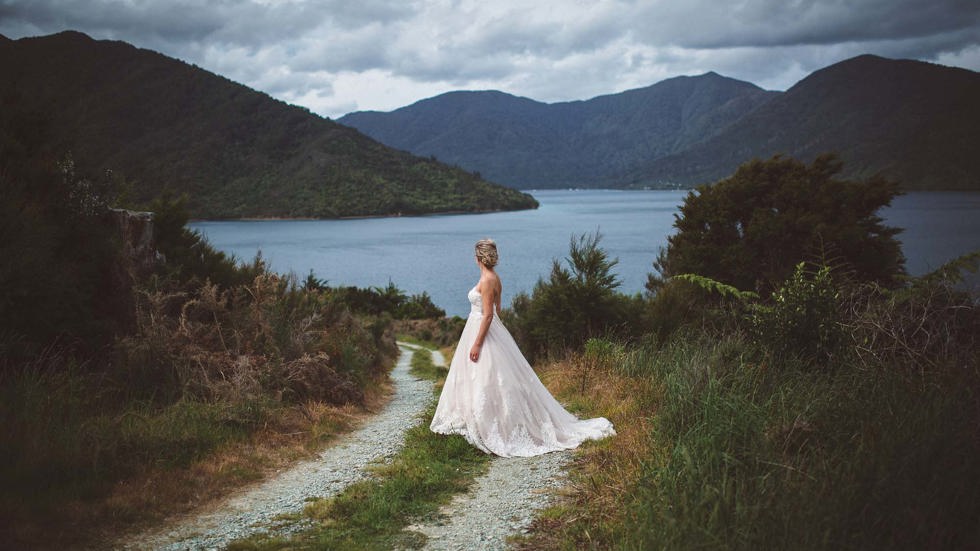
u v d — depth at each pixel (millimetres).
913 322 5156
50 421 4957
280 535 3621
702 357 6000
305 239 194125
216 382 7031
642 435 4770
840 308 5898
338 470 5211
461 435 5547
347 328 14055
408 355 27656
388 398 11047
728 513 2967
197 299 8844
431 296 96000
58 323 6832
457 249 164875
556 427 5434
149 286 7973
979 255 5988
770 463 3262
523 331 12555
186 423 5832
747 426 3924
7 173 7332
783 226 14188
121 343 6938
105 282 7992
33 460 4230
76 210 7953
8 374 5887
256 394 7004
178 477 4660
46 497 3896
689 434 3998
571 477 4324
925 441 3105
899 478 2877
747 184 15562
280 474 5172
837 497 2838
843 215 14547
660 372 6809
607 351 8688
